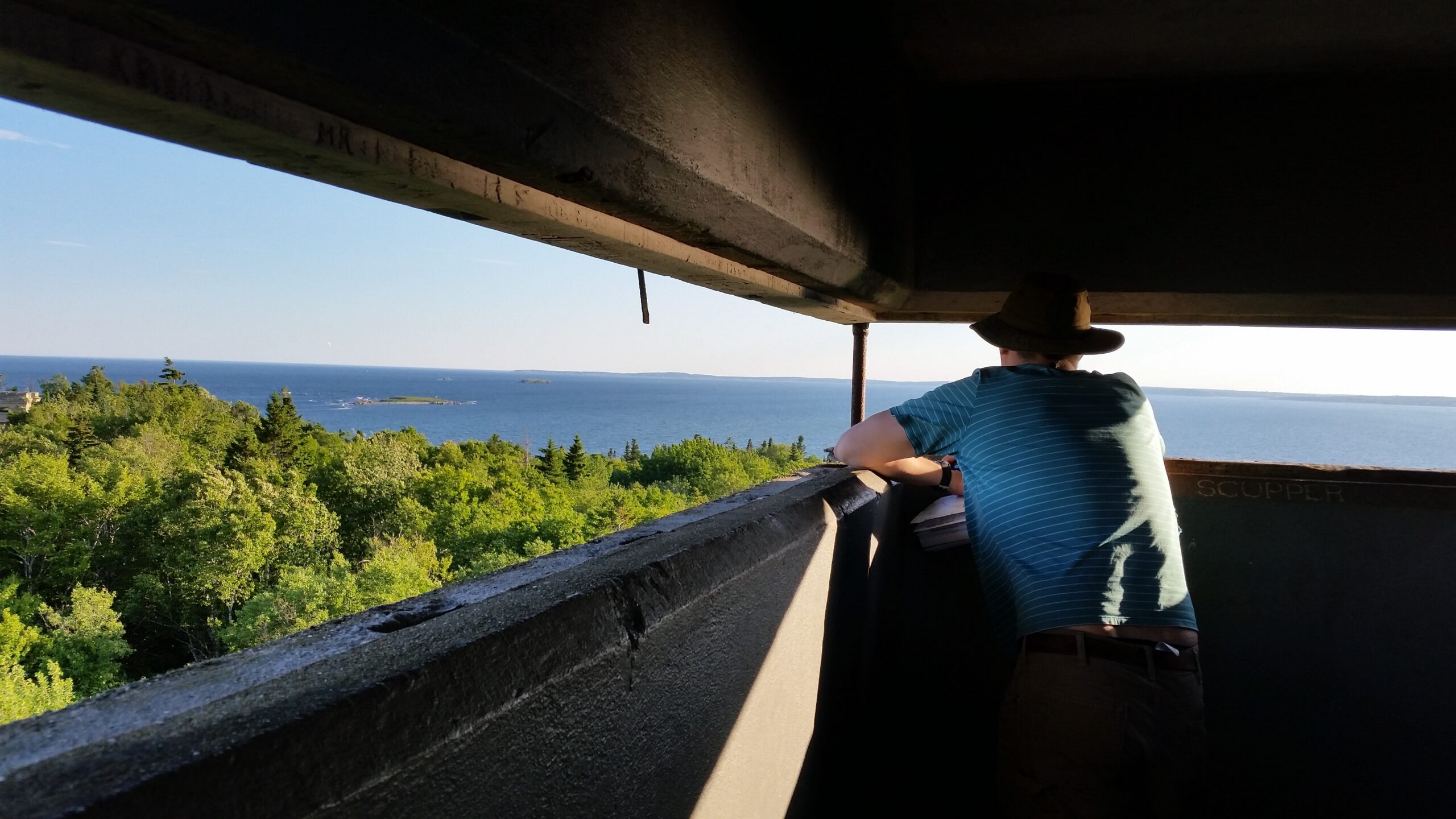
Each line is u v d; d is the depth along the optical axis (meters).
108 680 35.16
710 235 1.30
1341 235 2.28
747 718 1.10
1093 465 1.41
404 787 0.51
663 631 0.84
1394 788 1.96
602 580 0.81
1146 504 1.40
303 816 0.44
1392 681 1.95
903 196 2.34
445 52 0.68
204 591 42.41
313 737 0.46
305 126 0.64
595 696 0.72
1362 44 2.03
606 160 0.96
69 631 36.72
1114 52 2.14
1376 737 1.97
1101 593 1.34
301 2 0.54
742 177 1.27
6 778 0.37
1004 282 2.45
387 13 0.61
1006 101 2.44
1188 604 1.39
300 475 59.22
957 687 2.14
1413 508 1.93
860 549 1.68
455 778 0.56
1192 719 1.34
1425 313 2.33
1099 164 2.40
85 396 86.75
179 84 0.54
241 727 0.45
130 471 53.38
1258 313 2.47
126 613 41.12
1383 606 1.96
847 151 1.80
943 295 2.50
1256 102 2.31
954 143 2.47
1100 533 1.37
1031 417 1.47
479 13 0.71
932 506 1.95
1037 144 2.43
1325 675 2.00
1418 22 1.88
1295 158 2.29
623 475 91.69
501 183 0.90
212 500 46.44
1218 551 2.05
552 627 0.69
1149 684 1.30
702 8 1.13
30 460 48.44
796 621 1.30
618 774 0.77
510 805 0.62
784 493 1.51
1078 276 2.43
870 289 2.19
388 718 0.51
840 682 1.61
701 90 1.13
